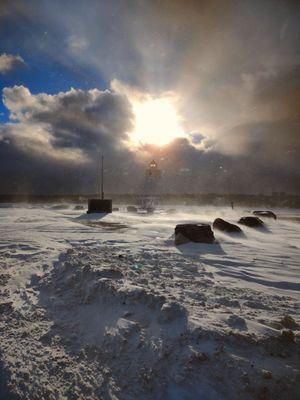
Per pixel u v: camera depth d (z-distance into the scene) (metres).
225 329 2.98
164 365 2.56
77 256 6.36
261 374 2.42
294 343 2.87
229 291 4.81
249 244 9.92
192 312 3.58
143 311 3.50
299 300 4.44
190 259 7.40
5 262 6.43
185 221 18.55
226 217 23.16
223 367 2.49
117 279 4.68
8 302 4.08
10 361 2.73
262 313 3.78
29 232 12.41
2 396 2.32
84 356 2.85
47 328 3.42
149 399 2.30
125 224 16.41
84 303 3.98
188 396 2.28
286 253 8.33
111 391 2.39
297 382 2.39
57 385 2.46
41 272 5.62
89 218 20.78
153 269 5.96
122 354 2.80
